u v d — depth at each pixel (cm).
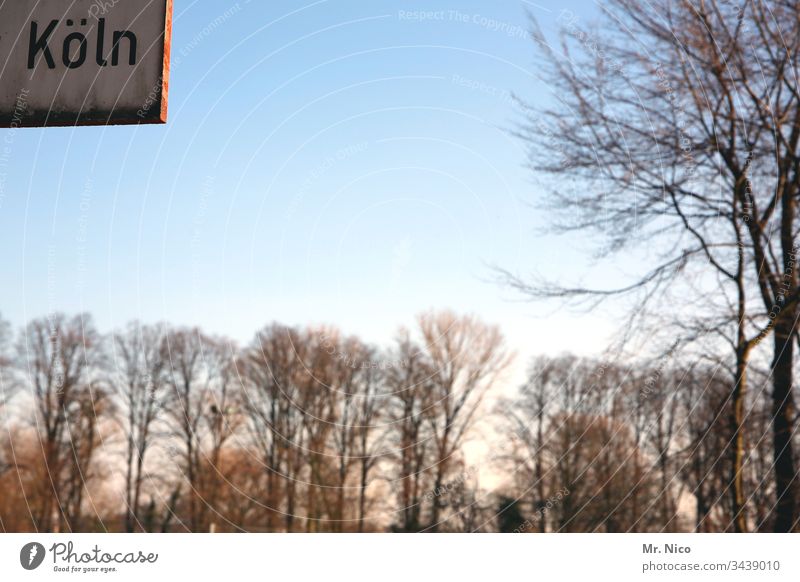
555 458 2514
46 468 2650
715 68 1416
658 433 2050
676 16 1442
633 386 1612
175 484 2866
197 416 2928
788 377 1382
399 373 2844
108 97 782
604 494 2317
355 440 2891
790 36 1386
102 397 2794
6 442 2627
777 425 1388
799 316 1355
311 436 2923
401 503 2759
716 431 1509
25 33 794
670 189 1471
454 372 2761
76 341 2734
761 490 1487
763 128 1409
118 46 792
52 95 786
